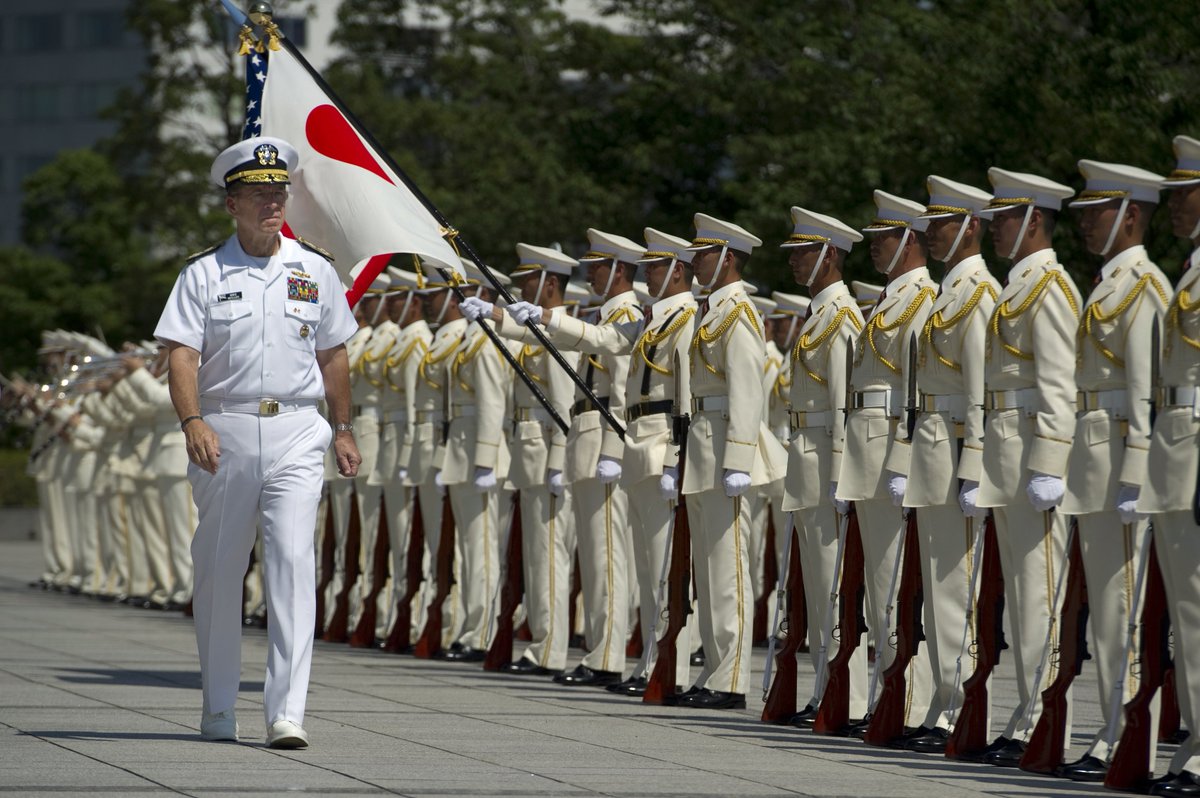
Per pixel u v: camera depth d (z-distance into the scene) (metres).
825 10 105.69
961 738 33.03
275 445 31.84
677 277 41.72
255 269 32.25
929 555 34.72
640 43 125.75
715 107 111.75
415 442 54.03
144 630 58.25
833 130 95.31
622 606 45.69
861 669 37.75
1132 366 30.22
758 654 56.31
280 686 31.47
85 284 184.88
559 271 47.59
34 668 44.78
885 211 36.47
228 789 26.80
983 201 34.62
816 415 38.25
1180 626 29.14
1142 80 68.75
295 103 42.22
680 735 35.16
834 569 37.81
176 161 165.12
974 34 75.81
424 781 28.06
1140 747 29.38
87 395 75.56
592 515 45.47
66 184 183.62
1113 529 31.11
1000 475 32.78
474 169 133.88
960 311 34.16
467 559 52.34
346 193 41.72
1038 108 70.94
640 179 123.44
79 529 78.00
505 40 156.38
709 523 40.28
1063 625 31.52
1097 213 31.16
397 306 56.00
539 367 48.22
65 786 26.77
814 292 38.88
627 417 42.69
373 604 56.66
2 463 143.50
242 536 32.16
